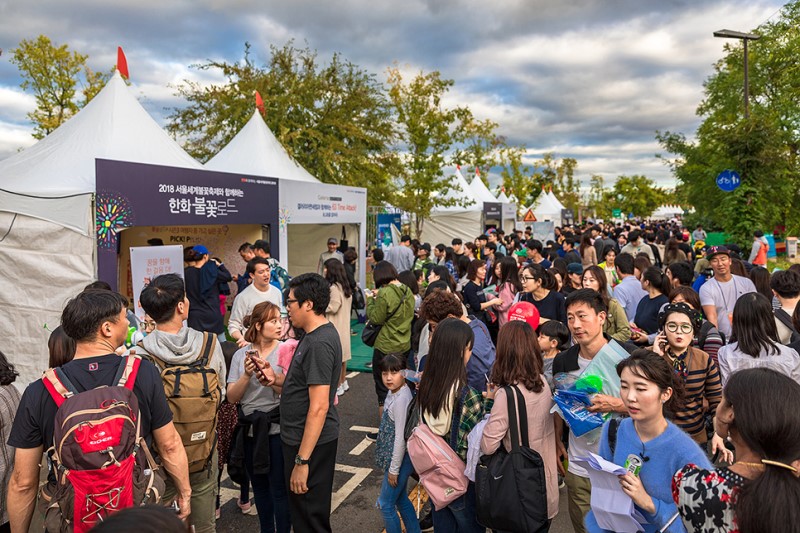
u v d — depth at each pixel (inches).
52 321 243.9
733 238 778.2
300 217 389.1
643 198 3344.0
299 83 671.1
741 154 765.3
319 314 123.0
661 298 217.0
